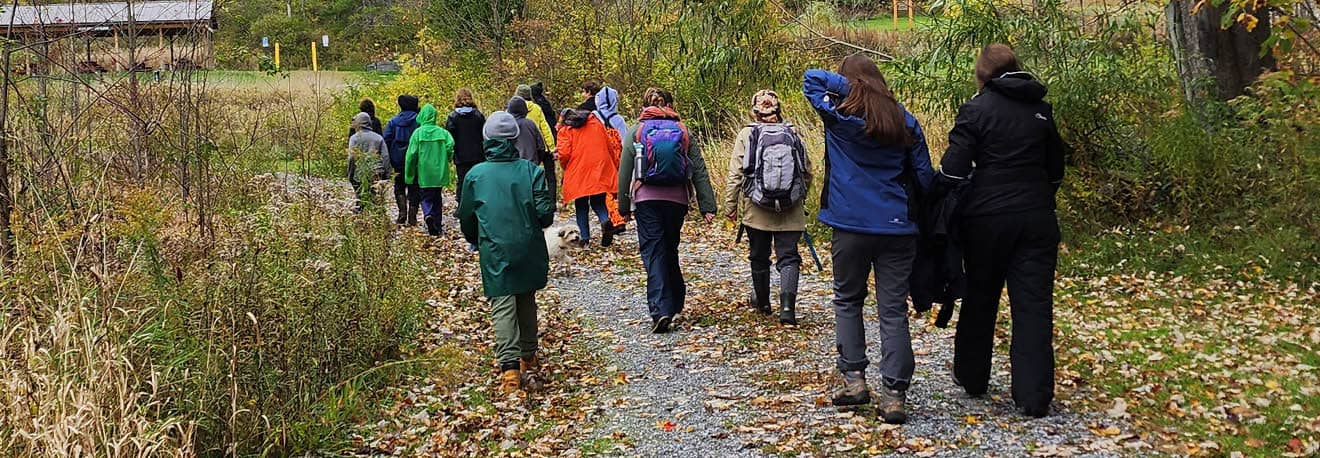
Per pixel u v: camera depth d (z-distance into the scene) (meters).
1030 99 5.23
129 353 5.15
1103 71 9.84
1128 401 5.69
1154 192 9.52
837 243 5.39
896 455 5.03
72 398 4.64
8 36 6.66
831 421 5.52
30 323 5.46
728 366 6.71
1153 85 9.96
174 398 5.21
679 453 5.28
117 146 7.75
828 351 6.92
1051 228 5.29
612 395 6.29
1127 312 7.75
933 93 10.79
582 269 10.20
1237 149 9.39
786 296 7.54
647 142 7.46
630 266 10.25
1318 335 6.88
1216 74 10.34
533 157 11.34
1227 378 6.08
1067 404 5.66
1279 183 8.95
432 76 21.62
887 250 5.32
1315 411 5.48
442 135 11.82
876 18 20.77
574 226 9.97
